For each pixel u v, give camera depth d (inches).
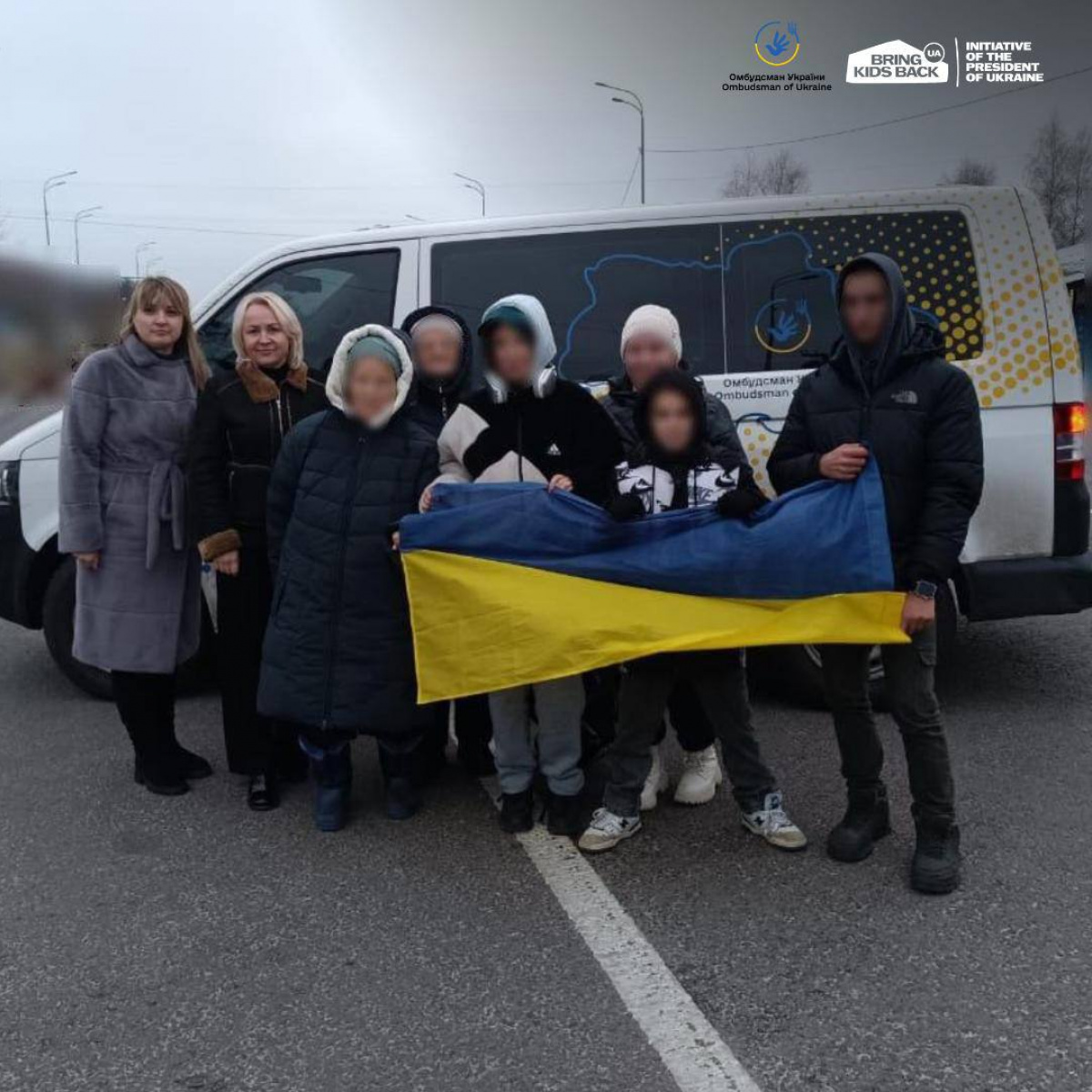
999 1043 95.3
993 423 174.2
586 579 132.1
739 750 135.5
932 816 122.5
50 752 178.1
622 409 149.0
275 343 148.8
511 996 105.5
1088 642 224.4
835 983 105.7
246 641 150.6
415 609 134.2
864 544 122.1
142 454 151.8
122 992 108.0
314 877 132.0
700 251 182.4
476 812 150.9
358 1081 93.5
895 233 179.0
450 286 186.5
